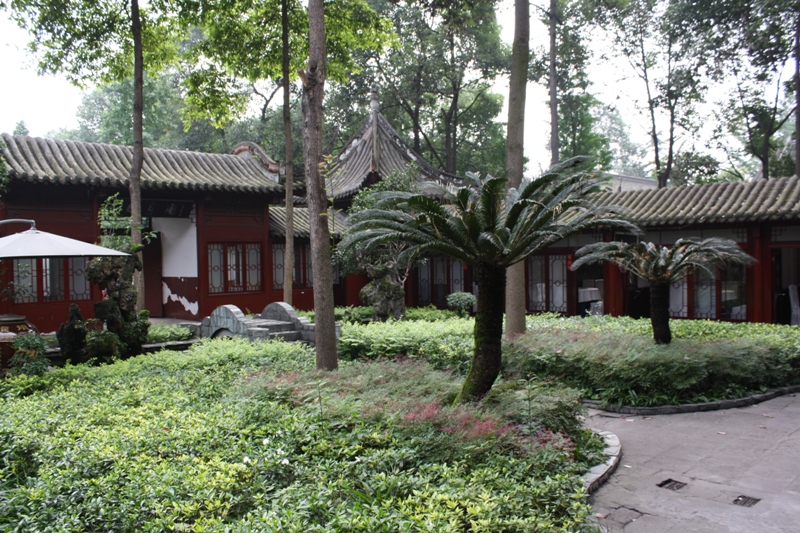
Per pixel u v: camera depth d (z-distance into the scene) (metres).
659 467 5.67
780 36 19.47
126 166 14.82
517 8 10.39
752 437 6.63
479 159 32.56
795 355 9.10
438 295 18.77
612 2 22.44
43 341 8.64
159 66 14.78
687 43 21.69
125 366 8.49
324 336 7.46
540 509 3.81
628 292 15.01
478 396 6.08
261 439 4.77
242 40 14.69
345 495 3.84
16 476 4.50
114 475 3.97
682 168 24.34
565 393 5.99
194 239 16.12
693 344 8.82
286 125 14.36
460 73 27.84
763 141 24.08
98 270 9.85
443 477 4.09
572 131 30.42
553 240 6.08
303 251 18.28
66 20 12.36
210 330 12.15
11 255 8.53
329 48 15.14
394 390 6.25
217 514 3.52
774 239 13.05
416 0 12.33
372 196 6.54
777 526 4.38
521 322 10.45
